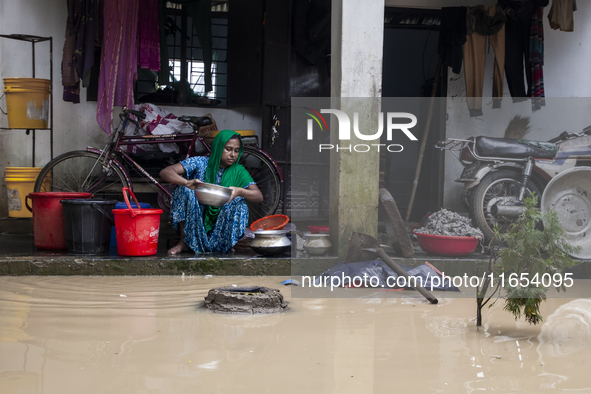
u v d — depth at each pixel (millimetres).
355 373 1861
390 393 1678
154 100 6535
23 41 6035
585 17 6234
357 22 3959
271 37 6230
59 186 6090
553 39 6230
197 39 6648
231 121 6711
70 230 4016
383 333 2422
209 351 2086
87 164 6191
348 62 3963
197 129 5629
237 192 4148
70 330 2367
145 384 1706
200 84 6723
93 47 5508
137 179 5742
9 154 6012
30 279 3646
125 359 1959
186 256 4078
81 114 6273
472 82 5785
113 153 5219
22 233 5539
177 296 3188
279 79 6352
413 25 6535
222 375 1808
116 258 3879
